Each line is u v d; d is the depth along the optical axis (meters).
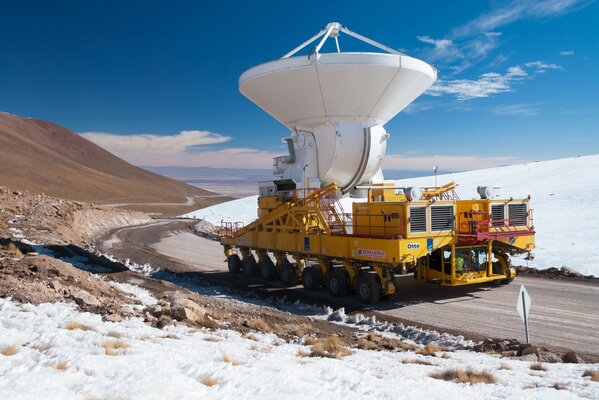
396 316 15.59
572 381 7.73
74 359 6.75
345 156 21.73
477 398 6.48
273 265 23.25
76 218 47.78
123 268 23.00
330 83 20.78
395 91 21.56
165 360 7.26
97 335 8.70
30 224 34.44
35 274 14.02
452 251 17.83
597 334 13.03
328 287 19.31
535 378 7.97
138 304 13.81
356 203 19.02
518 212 19.59
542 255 29.78
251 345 10.06
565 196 62.84
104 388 5.68
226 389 6.12
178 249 37.59
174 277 24.03
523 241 19.34
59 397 5.19
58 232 34.66
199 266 28.61
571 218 47.78
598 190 62.34
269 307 16.98
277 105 23.08
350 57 20.28
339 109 21.59
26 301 11.23
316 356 9.68
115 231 52.38
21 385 5.45
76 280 14.61
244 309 16.00
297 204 21.89
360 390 6.61
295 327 13.89
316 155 22.44
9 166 199.25
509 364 9.61
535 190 71.50
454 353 11.29
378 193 19.42
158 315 12.34
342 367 8.26
